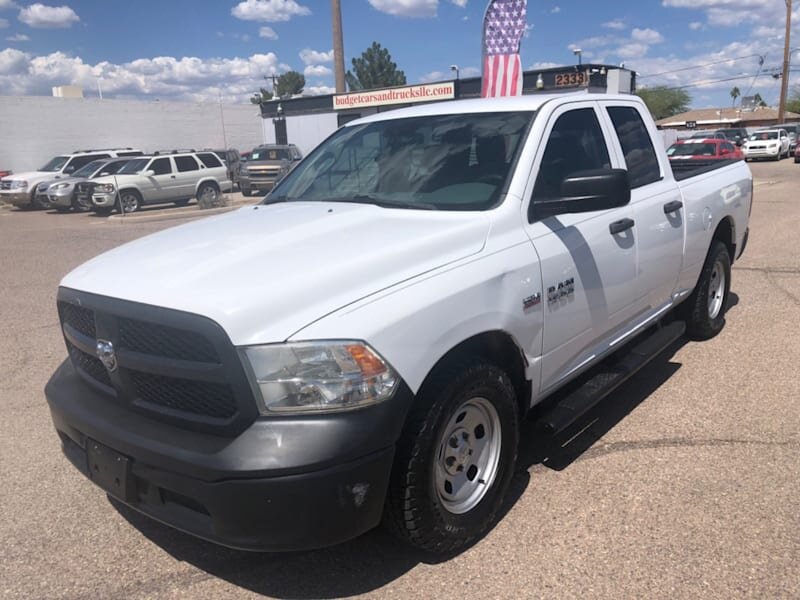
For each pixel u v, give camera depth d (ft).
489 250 10.17
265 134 147.23
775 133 121.08
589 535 10.21
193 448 8.13
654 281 14.57
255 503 7.80
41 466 13.10
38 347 20.99
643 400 15.23
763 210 47.88
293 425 7.88
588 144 13.10
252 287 8.33
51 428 14.87
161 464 8.31
